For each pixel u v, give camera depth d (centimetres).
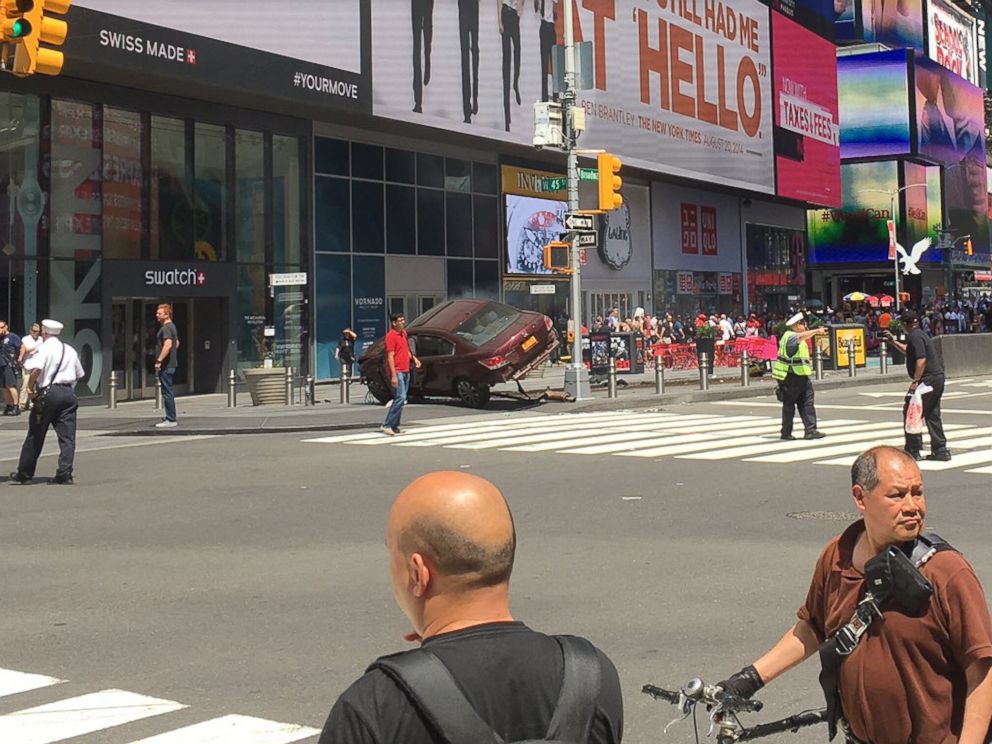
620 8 4334
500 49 3700
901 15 8706
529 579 827
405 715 182
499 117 3700
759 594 771
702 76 4922
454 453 1619
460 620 201
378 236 3506
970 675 294
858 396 2686
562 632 682
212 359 3020
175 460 1572
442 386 2386
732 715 325
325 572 861
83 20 2464
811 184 5962
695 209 5247
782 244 6097
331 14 3084
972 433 1795
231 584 826
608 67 4253
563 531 1018
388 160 3550
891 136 7569
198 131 2952
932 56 9331
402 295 3600
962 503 1133
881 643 303
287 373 2516
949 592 298
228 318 3020
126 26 2553
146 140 2812
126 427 2005
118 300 2773
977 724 288
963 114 8550
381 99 3250
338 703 188
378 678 187
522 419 2142
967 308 6931
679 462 1483
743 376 2877
